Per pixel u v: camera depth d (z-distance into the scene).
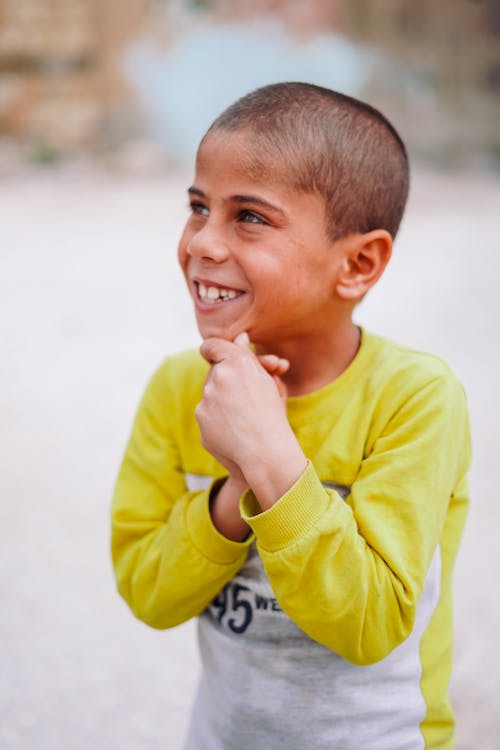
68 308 6.80
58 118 14.96
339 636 1.06
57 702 2.47
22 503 3.65
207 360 1.14
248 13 15.46
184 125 15.52
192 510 1.17
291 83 1.15
